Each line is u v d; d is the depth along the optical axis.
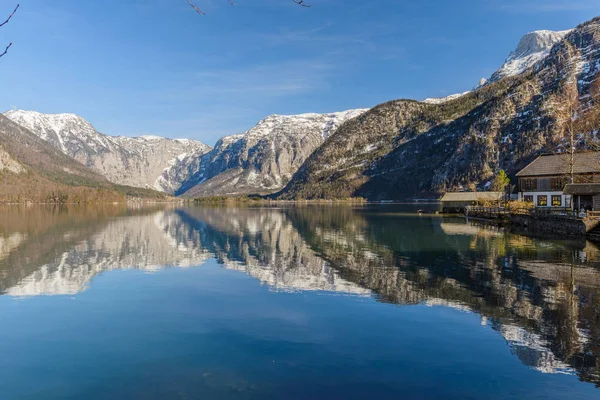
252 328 19.52
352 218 99.25
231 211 154.50
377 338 17.95
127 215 121.94
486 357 15.84
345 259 38.03
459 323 19.56
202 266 35.88
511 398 12.95
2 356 16.52
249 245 49.56
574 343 17.00
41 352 16.88
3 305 23.88
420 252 40.94
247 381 14.21
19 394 13.56
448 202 115.81
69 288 27.92
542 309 21.33
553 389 13.48
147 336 18.62
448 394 13.23
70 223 85.81
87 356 16.47
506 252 39.28
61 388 13.91
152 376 14.69
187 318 21.19
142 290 27.20
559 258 35.22
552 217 54.00
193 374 14.80
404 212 126.88
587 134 79.62
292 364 15.51
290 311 22.08
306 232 65.00
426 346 16.97
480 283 27.06
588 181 74.62
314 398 13.06
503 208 78.88
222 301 24.31
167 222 90.50
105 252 44.16
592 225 47.38
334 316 21.08
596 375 14.39
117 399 13.20
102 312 22.36
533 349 16.50
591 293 24.11
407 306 22.55
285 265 35.81
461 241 48.81
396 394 13.24
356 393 13.34
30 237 58.34
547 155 83.94
